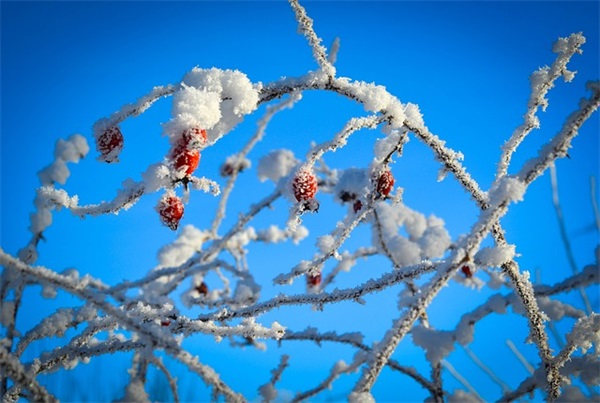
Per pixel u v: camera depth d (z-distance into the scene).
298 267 0.72
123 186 0.69
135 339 0.72
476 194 0.71
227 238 0.93
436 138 0.71
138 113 0.67
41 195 0.70
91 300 0.65
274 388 0.81
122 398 0.81
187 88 0.65
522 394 0.77
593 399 0.75
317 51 0.68
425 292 0.67
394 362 0.83
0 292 0.72
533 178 0.69
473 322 0.81
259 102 0.68
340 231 0.74
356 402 0.65
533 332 0.73
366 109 0.68
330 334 0.82
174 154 0.65
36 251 0.73
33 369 0.70
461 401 0.82
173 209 0.67
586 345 0.72
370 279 0.71
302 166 0.69
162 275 0.87
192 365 0.65
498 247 0.70
